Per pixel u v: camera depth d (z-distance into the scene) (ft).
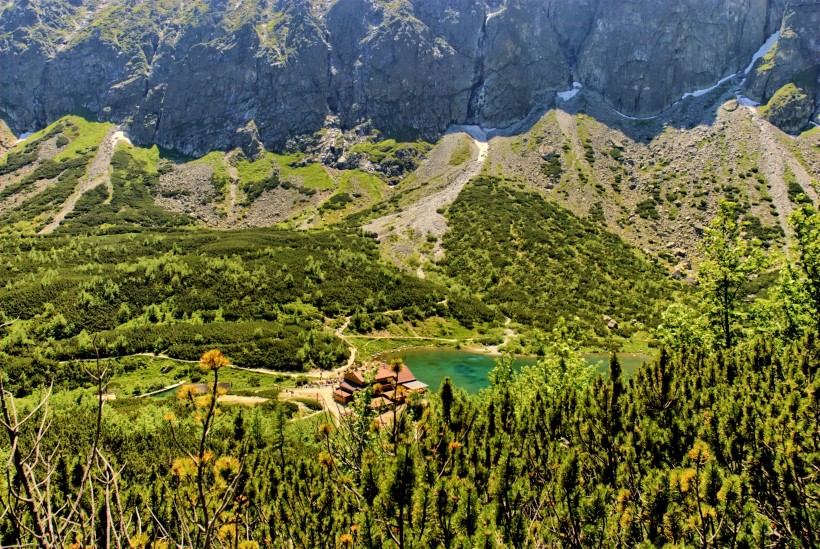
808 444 27.40
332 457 27.86
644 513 24.86
